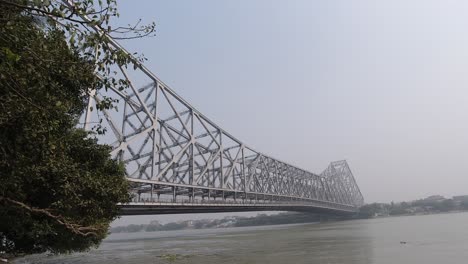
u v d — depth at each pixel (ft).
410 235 191.72
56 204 58.44
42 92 32.19
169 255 141.28
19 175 47.50
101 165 74.43
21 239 71.20
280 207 326.44
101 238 82.99
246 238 233.14
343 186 606.96
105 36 25.90
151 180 174.50
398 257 111.96
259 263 109.91
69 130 69.41
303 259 115.44
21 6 21.99
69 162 61.52
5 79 26.30
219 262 115.14
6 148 37.37
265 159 339.77
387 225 323.98
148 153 181.88
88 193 66.13
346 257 116.37
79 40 25.35
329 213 495.00
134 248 195.21
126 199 77.71
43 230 61.11
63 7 23.75
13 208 52.39
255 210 290.35
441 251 121.29
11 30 25.57
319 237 206.90
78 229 34.63
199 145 232.73
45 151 41.83
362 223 407.85
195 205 201.57
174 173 201.05
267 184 331.36
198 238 278.05
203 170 230.68
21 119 33.35
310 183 456.86
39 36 32.45
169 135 205.16
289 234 252.21
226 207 236.02
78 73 31.76
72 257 149.79
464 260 101.45
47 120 35.47
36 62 28.37
